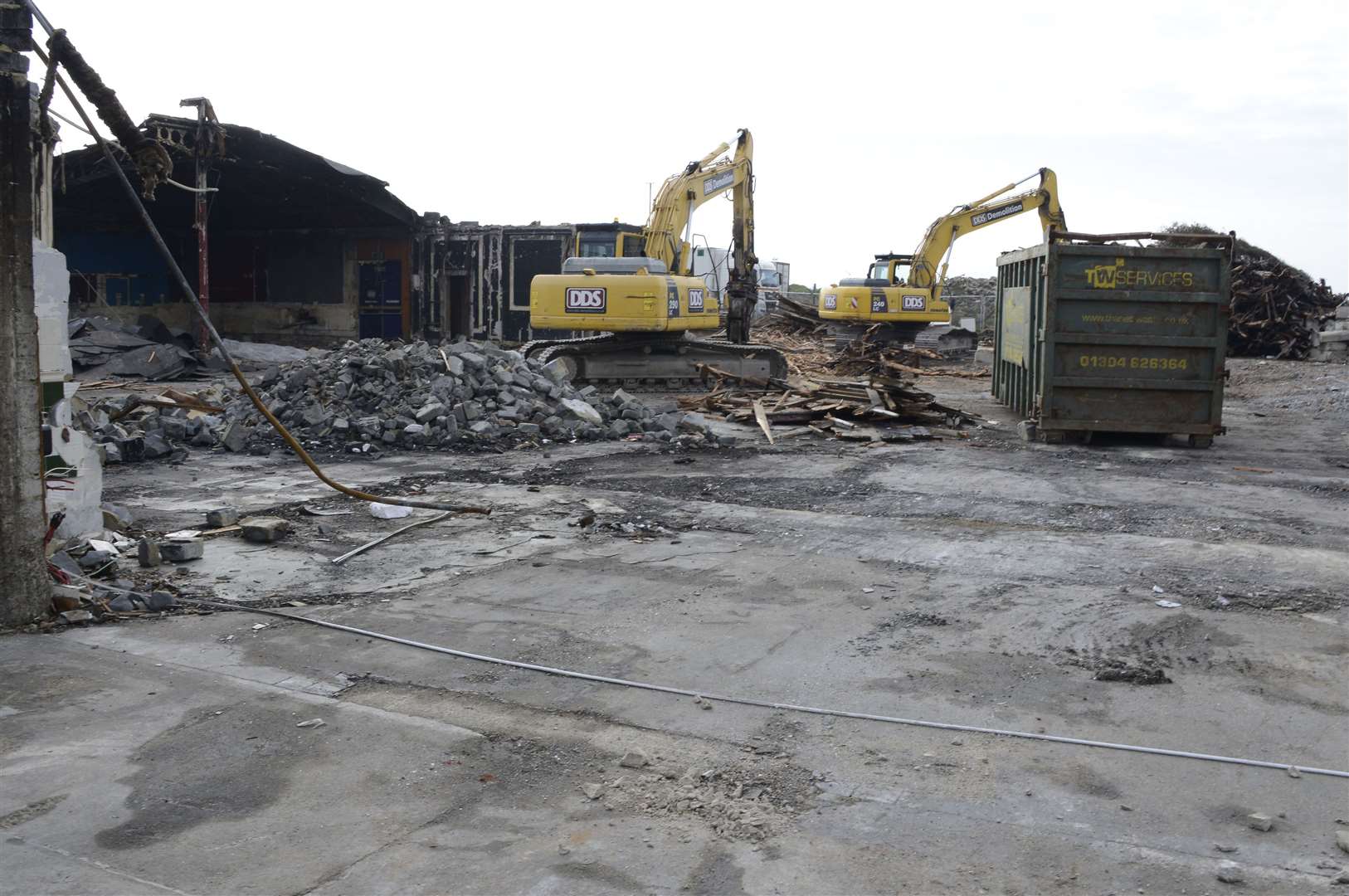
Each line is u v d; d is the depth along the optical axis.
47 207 8.27
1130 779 4.75
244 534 9.10
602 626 6.92
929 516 10.35
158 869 3.94
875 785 4.69
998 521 10.11
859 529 9.73
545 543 9.17
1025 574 8.19
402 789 4.61
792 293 66.75
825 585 7.89
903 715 5.46
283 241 36.03
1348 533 9.59
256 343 32.88
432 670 6.07
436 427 14.96
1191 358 14.98
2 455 6.44
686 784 4.70
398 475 12.59
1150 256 14.80
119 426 14.09
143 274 35.12
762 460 13.92
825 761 4.93
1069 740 5.14
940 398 22.34
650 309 20.94
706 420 17.97
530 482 12.17
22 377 6.50
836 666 6.18
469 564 8.47
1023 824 4.34
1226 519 10.16
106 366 24.31
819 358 33.84
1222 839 4.23
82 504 8.40
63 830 4.20
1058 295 14.95
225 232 36.47
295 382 15.81
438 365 16.14
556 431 15.44
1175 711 5.52
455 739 5.12
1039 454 14.51
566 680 5.94
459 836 4.22
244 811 4.39
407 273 34.84
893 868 4.00
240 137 28.19
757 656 6.34
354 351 16.70
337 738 5.11
